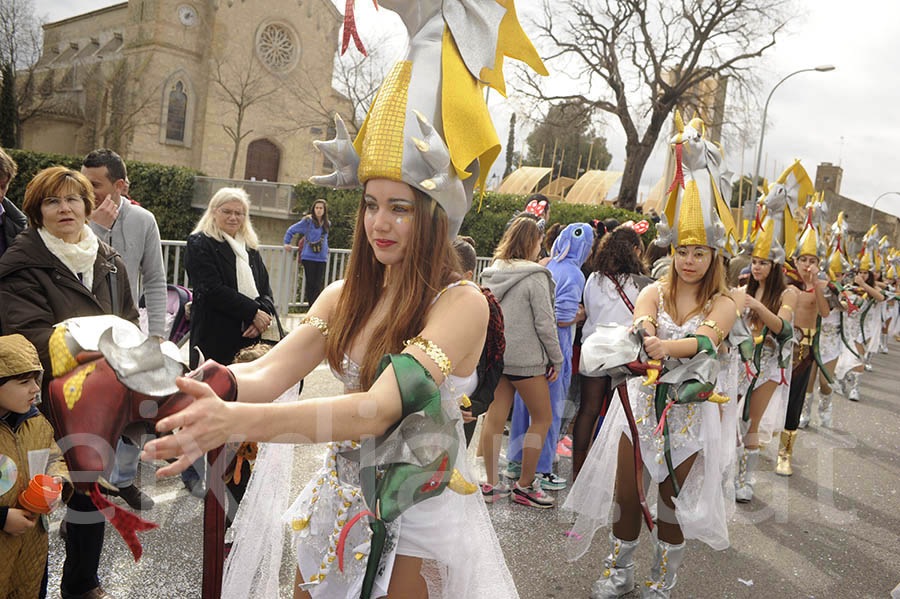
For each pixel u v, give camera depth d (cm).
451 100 150
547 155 4647
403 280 154
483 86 161
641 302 306
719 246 291
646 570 334
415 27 158
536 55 164
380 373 146
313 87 3881
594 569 334
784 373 429
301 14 3912
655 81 2903
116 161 334
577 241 450
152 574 211
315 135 3950
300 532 171
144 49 3775
